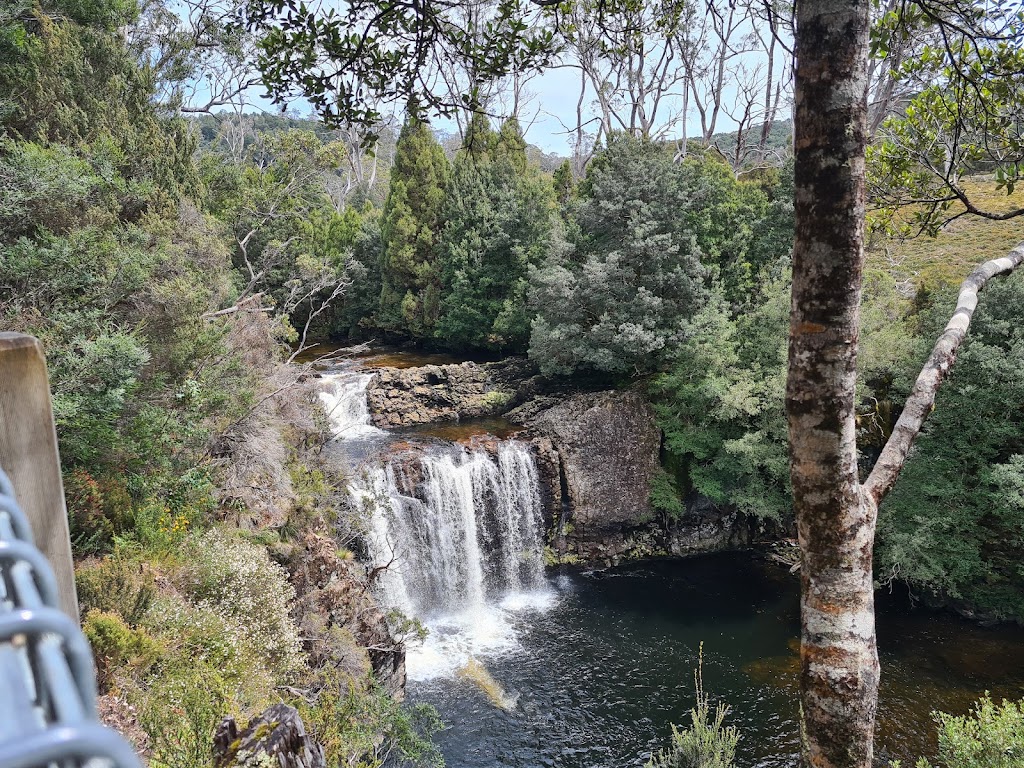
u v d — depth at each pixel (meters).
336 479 19.80
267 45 6.25
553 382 30.22
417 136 40.09
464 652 19.44
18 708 0.60
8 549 0.89
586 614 21.73
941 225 8.20
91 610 9.57
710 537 26.05
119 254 13.25
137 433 13.01
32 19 19.36
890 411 23.64
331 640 13.96
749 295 28.62
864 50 3.51
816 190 3.64
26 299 12.34
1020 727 10.99
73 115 17.81
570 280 27.62
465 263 36.41
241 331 19.44
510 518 24.30
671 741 15.95
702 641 20.00
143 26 25.66
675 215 27.38
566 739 15.98
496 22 6.28
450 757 15.34
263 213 32.62
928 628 20.30
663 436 26.34
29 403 2.01
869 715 3.85
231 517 14.84
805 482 3.92
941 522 20.56
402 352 40.06
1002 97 6.55
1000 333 20.67
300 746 7.30
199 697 8.84
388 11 5.78
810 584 3.98
